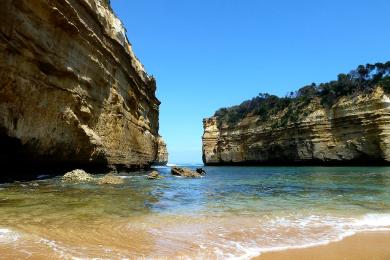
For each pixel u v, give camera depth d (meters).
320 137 56.84
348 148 52.44
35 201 10.91
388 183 21.50
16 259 5.60
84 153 21.70
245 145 74.62
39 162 18.83
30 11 15.73
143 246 6.66
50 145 18.72
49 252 6.03
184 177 28.64
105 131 24.92
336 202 13.02
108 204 11.11
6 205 9.99
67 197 12.11
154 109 42.25
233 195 15.42
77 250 6.23
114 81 26.98
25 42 15.66
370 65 57.56
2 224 7.69
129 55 30.52
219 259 6.11
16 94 15.53
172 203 12.29
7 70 14.78
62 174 20.80
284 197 14.66
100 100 24.19
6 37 14.57
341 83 59.56
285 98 73.56
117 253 6.17
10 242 6.46
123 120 28.70
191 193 16.14
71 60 19.70
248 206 11.89
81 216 8.96
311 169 45.66
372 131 49.38
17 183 15.79
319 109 58.84
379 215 10.26
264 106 75.94
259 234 7.89
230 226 8.59
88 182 17.64
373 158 49.31
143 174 29.52
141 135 34.88
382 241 7.48
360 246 7.12
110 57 25.70
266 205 12.17
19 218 8.34
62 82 18.86
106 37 25.31
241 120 79.62
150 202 12.19
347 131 53.16
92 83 22.67
